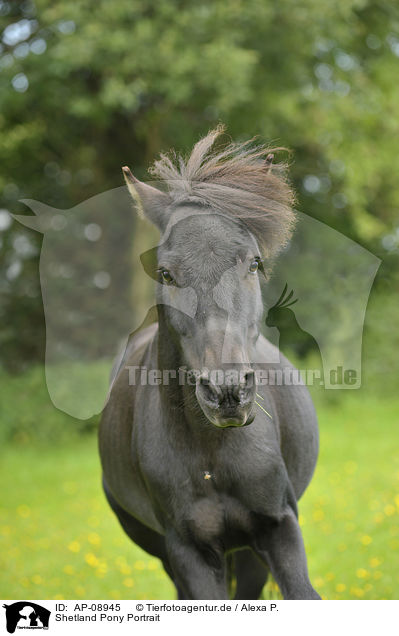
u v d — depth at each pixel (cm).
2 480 1441
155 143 2012
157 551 568
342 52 2117
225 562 445
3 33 1978
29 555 920
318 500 1031
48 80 1878
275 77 1972
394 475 1167
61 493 1310
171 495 434
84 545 947
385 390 1977
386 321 2023
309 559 793
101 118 1888
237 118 1966
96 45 1695
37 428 1748
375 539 811
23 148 2122
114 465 532
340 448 1455
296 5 1817
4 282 2039
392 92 2178
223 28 1784
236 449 421
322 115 1981
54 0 1791
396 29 2180
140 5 1739
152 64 1703
